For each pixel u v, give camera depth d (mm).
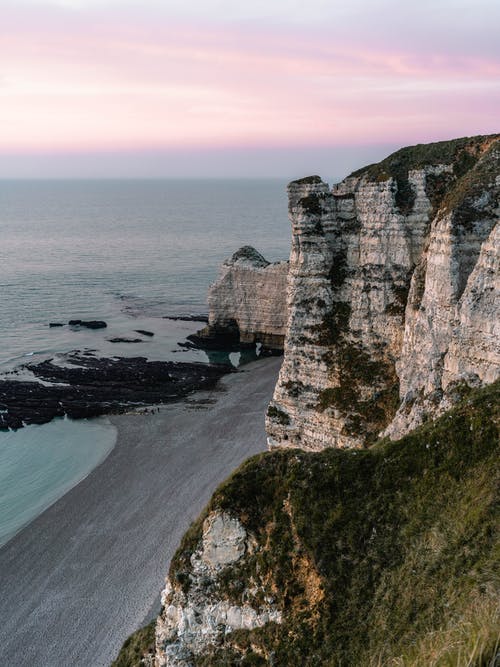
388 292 46125
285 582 22578
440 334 36844
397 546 21656
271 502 24453
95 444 65312
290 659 20891
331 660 19766
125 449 63719
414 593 19656
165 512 50375
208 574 24328
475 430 23297
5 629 38281
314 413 47312
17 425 69750
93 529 48688
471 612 15703
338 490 23875
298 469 24656
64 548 46406
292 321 49281
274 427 49438
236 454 60438
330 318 48500
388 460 24094
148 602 39562
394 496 23094
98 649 35969
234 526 24266
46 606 40125
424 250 44031
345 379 46375
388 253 46062
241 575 23734
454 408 24766
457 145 46688
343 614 20828
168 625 24953
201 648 24062
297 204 48594
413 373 39344
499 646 11883
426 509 22172
